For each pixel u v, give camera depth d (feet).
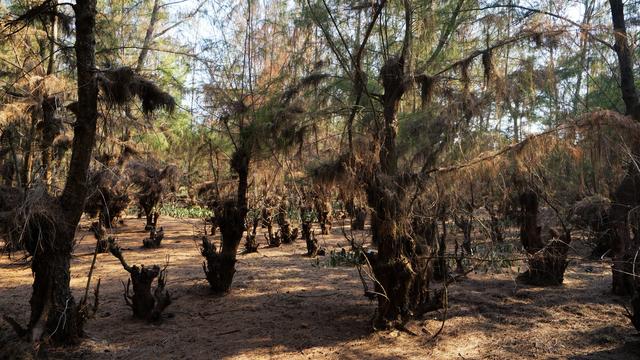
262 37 21.99
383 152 15.61
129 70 14.55
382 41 17.10
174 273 25.66
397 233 15.33
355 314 17.63
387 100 16.15
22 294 21.31
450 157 17.39
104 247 31.91
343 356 13.80
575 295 20.48
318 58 20.08
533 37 15.83
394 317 15.88
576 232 35.83
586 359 13.53
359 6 16.63
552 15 16.53
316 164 17.75
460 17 17.79
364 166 15.35
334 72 19.13
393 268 15.46
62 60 18.60
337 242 38.63
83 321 14.96
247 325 16.65
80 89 14.40
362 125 17.43
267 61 21.98
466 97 16.83
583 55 18.67
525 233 22.88
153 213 46.80
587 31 15.92
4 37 17.49
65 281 14.35
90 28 14.56
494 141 17.33
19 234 12.82
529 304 19.17
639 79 27.96
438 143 17.13
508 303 19.31
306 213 45.11
